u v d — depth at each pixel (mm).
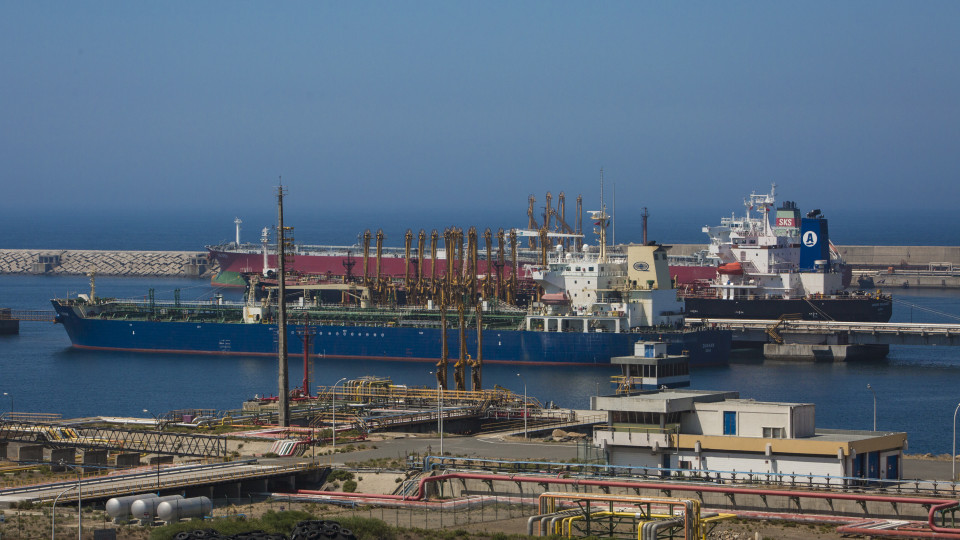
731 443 115500
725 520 103438
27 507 111125
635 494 111250
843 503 105625
